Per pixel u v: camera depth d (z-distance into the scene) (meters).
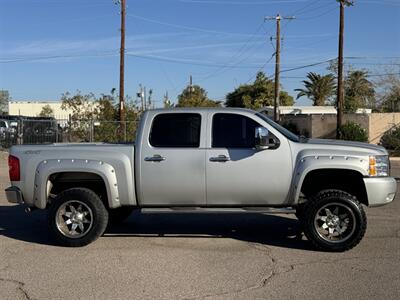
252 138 7.75
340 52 32.16
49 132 27.92
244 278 6.23
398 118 40.03
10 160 8.09
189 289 5.84
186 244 7.97
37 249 7.72
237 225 9.41
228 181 7.68
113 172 7.82
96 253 7.46
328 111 59.12
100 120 29.33
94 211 7.80
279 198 7.71
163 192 7.80
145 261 7.01
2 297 5.65
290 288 5.86
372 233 8.65
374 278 6.20
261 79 77.19
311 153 7.58
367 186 7.46
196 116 7.86
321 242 7.43
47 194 7.97
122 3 31.38
